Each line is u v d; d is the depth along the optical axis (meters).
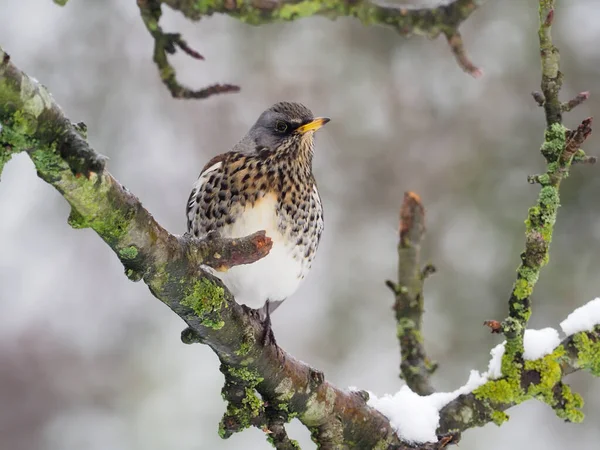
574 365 6.57
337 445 6.20
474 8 5.75
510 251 12.50
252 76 14.70
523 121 13.45
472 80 13.93
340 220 13.96
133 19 14.60
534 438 12.39
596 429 12.10
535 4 13.68
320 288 13.74
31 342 14.89
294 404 5.97
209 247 5.06
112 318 15.20
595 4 13.28
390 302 13.43
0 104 4.09
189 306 5.22
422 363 7.65
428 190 13.61
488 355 12.16
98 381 14.48
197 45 14.79
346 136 14.23
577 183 12.21
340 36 14.45
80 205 4.51
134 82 14.59
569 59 13.12
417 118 14.09
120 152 14.51
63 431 14.05
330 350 13.29
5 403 14.27
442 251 12.88
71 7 14.46
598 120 12.87
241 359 5.64
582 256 12.02
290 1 5.36
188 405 13.61
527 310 6.29
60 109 4.25
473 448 12.38
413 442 6.36
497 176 13.18
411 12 5.72
